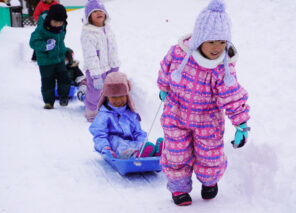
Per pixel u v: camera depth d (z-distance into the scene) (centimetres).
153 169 325
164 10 1466
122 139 346
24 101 588
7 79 727
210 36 221
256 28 873
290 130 348
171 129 259
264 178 276
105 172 337
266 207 257
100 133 343
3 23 1381
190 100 247
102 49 483
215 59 230
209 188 272
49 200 278
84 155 379
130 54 866
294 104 430
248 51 714
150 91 518
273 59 643
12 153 371
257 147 299
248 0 1116
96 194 291
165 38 1052
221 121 257
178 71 236
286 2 1021
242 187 289
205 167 262
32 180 311
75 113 543
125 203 277
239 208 264
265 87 505
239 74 577
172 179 268
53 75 551
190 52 233
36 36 522
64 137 432
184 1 1553
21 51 1023
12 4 1714
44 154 374
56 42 533
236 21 960
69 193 291
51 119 501
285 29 835
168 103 262
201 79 240
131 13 1506
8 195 283
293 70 574
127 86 349
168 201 281
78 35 1273
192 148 268
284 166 271
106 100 355
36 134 434
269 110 415
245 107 245
